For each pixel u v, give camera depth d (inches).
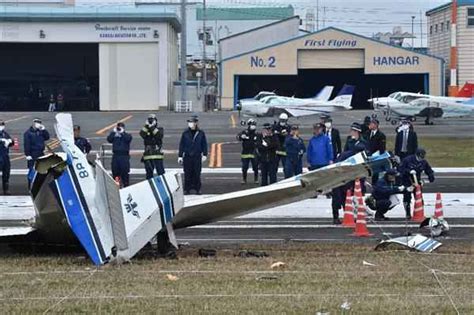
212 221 1716.3
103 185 1439.5
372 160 1628.9
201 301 1138.0
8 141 3184.1
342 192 2410.2
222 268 1445.6
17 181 3627.0
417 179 2401.6
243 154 3469.5
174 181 1579.7
